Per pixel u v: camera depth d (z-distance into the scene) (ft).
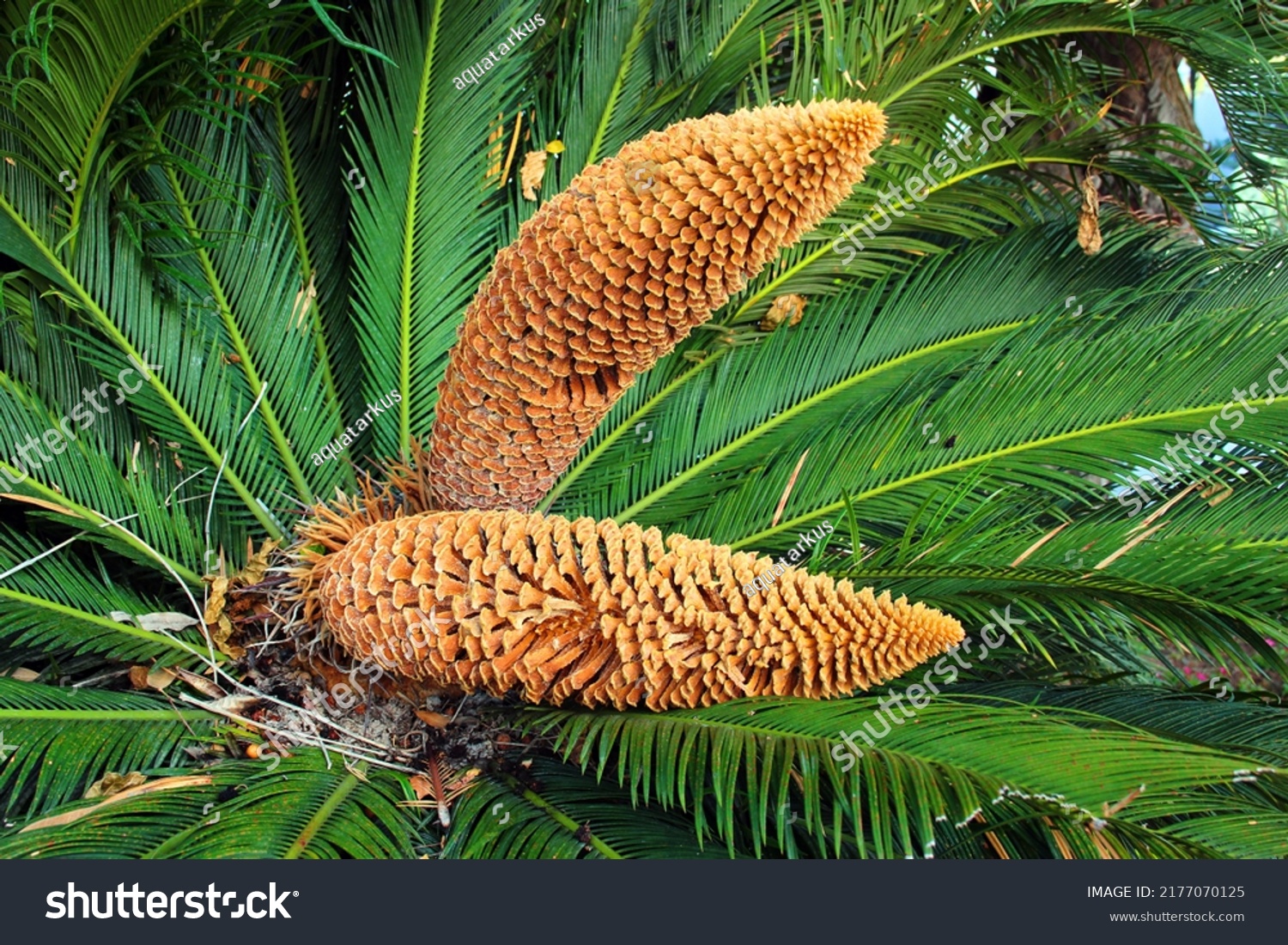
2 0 6.88
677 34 10.97
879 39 9.61
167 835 6.28
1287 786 6.78
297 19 9.46
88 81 7.36
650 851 6.63
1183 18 9.45
